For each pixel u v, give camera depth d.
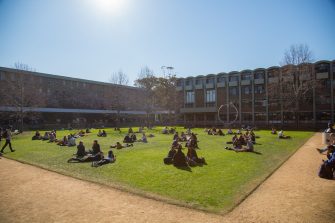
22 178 10.93
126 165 13.28
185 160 13.19
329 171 10.58
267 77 60.78
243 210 7.14
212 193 8.61
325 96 52.94
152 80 67.56
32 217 6.80
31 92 52.91
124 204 7.71
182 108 75.44
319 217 6.62
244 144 21.23
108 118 81.00
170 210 7.20
